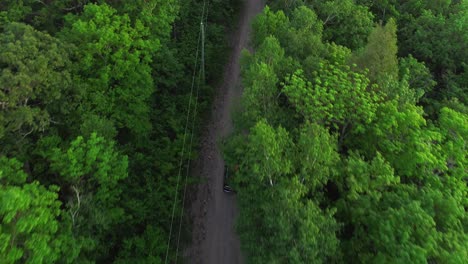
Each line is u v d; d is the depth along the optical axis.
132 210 24.25
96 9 25.12
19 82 18.12
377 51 23.70
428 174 19.44
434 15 36.91
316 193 19.03
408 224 15.55
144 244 23.33
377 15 38.97
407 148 20.25
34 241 14.92
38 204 15.88
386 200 17.61
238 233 21.16
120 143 28.23
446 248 15.23
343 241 18.23
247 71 25.67
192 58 35.56
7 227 14.56
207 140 33.16
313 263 15.16
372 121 21.48
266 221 17.48
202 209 28.61
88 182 20.95
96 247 21.42
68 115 23.47
